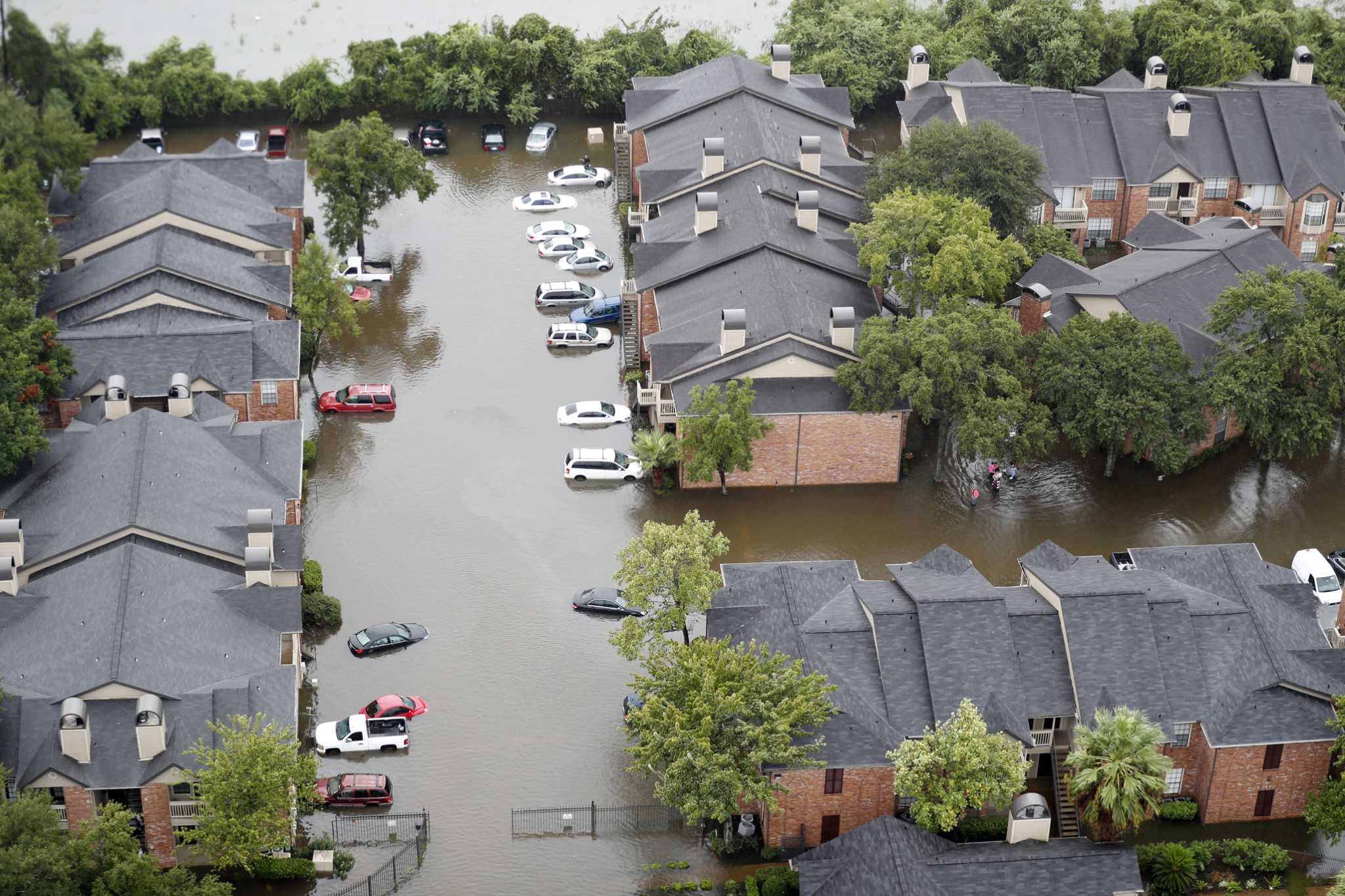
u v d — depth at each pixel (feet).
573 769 313.12
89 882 260.01
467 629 350.64
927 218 417.28
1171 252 453.58
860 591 316.60
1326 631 343.05
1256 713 295.89
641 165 526.98
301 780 280.72
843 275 437.99
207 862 289.53
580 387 442.91
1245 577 324.80
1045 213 504.02
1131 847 273.13
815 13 622.13
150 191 462.60
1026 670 300.40
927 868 266.36
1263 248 447.83
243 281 440.45
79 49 583.17
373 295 484.33
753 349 395.14
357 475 403.54
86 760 281.13
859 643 304.09
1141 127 514.68
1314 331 381.81
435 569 369.30
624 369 451.53
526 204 536.83
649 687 290.97
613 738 320.70
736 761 277.85
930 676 296.71
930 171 458.50
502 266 503.61
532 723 324.60
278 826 276.82
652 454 394.32
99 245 451.94
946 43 597.52
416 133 581.94
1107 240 520.42
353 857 291.79
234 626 314.14
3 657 301.43
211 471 354.33
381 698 325.62
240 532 338.95
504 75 599.98
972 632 301.02
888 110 613.93
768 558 372.79
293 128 602.03
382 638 343.26
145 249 437.17
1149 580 317.22
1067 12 597.93
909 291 422.00
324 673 337.72
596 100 605.31
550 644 346.54
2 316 380.58
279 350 411.54
